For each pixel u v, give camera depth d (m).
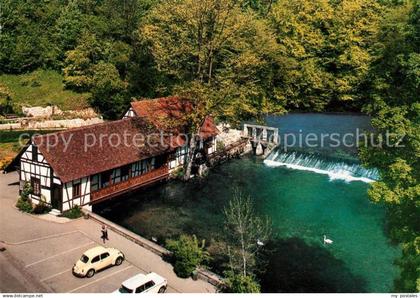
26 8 82.94
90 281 28.47
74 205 37.91
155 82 66.81
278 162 54.31
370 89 60.78
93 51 72.69
